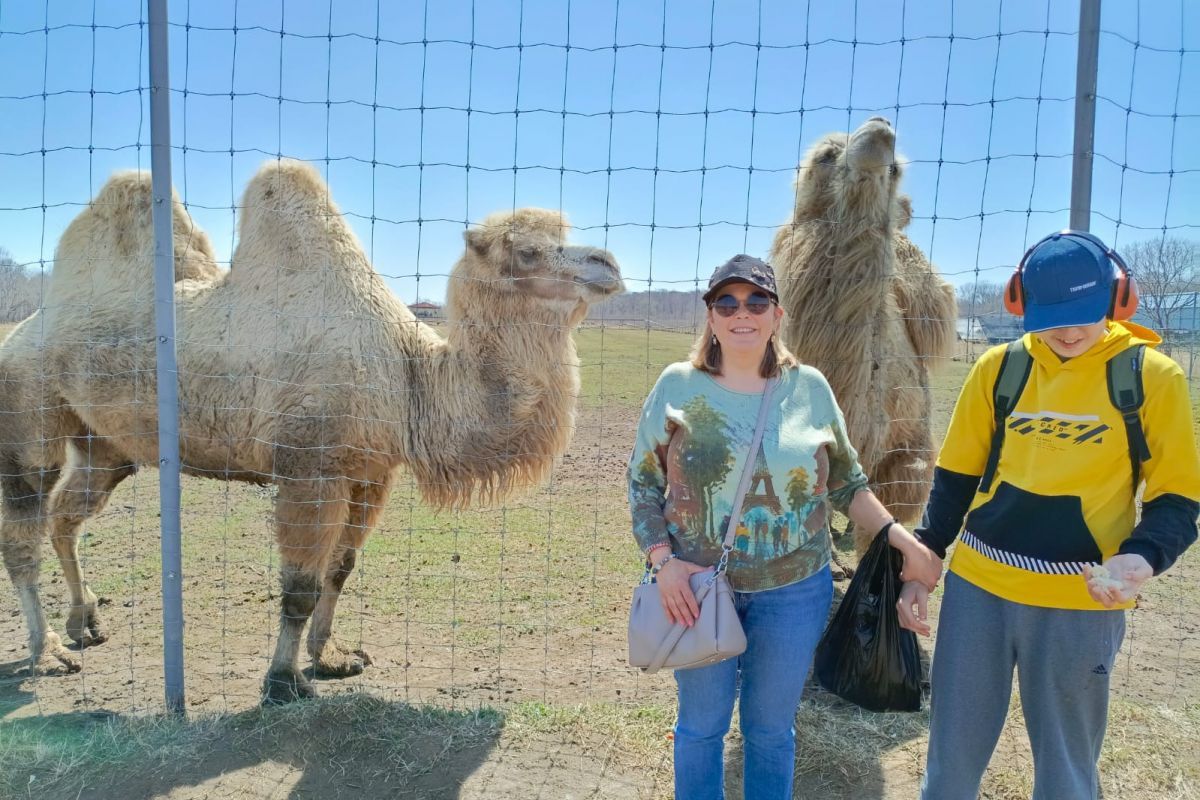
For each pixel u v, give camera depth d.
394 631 5.62
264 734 3.99
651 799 3.56
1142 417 2.44
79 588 5.42
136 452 5.18
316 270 4.66
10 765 3.80
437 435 4.59
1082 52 3.54
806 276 4.70
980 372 2.75
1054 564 2.54
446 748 3.89
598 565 6.93
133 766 3.78
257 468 4.77
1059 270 2.39
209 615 5.88
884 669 2.86
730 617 2.64
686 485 2.78
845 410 4.59
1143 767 3.64
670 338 24.14
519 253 4.52
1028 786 3.54
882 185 4.46
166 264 4.03
